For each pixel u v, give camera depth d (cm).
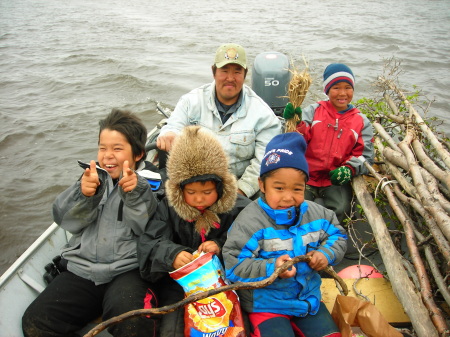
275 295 212
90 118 893
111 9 2739
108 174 245
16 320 240
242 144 332
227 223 237
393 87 443
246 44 1489
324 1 2828
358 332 220
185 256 211
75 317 231
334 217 230
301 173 208
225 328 197
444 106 838
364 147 352
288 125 326
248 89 350
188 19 2170
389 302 260
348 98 346
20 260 264
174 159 214
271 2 2830
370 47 1409
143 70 1232
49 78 1177
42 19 2333
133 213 223
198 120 345
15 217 586
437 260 257
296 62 1202
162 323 213
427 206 250
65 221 231
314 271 218
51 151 757
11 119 890
